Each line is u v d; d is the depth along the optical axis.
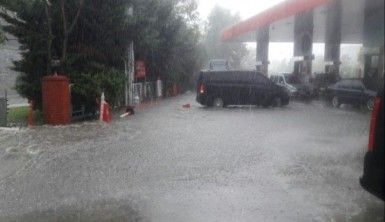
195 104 26.34
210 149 10.48
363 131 13.49
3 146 10.99
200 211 5.91
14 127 14.41
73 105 17.42
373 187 4.92
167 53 32.25
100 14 18.34
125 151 10.27
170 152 10.12
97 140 11.88
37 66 17.72
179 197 6.57
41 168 8.63
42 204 6.35
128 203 6.32
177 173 8.09
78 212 5.97
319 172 8.05
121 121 16.36
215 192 6.80
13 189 7.18
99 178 7.80
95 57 19.38
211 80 23.59
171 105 25.36
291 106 24.30
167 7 28.44
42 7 17.16
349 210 5.86
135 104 23.58
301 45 19.73
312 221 5.47
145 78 31.66
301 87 28.75
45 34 17.33
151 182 7.47
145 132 13.37
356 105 22.36
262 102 23.58
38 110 18.47
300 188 6.97
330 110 21.61
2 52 35.56
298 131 13.55
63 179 7.76
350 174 7.86
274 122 15.98
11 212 6.01
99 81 17.50
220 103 23.58
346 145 10.94
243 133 13.13
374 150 5.00
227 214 5.78
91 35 18.84
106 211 5.99
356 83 22.17
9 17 17.42
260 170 8.27
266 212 5.83
